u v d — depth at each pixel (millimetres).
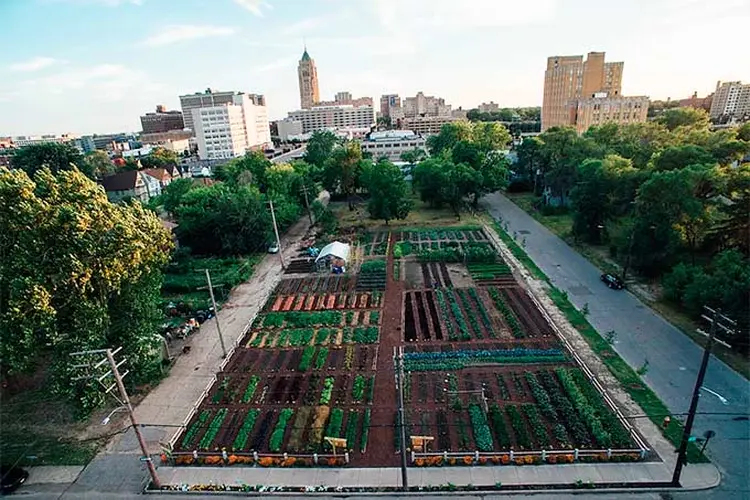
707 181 40344
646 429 25109
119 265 28641
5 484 23438
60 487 23672
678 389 28344
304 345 36438
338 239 65562
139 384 32281
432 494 21859
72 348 26391
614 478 22016
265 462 24266
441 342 35625
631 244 44438
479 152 85312
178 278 52812
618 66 139500
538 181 88562
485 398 28406
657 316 37844
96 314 27422
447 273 50156
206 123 180125
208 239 61594
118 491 23312
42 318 25188
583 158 70750
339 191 94688
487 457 23516
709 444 23781
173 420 28516
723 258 34438
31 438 27328
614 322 37188
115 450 26188
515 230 66312
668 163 49531
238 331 39656
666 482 21578
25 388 32219
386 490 22203
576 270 49312
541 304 41125
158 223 32656
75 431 27875
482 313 39938
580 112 119125
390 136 148250
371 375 31719
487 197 90688
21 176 26859
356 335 37250
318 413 27859
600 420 25875
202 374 33281
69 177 28516
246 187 66375
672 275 38906
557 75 145000
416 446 24141
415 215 78625
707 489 21125
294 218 73312
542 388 29125
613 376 30000
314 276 51844
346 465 23828
